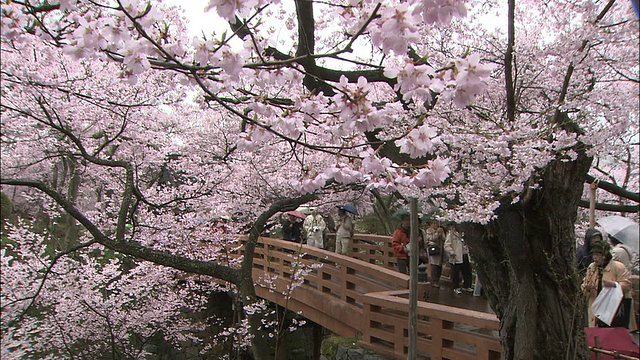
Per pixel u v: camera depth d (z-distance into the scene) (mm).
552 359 4328
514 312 4613
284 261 11297
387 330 7020
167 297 10766
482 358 5602
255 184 9547
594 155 4309
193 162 9766
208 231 10539
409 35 2109
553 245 4398
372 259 13055
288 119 2945
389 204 15742
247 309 5480
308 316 9562
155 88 8164
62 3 2557
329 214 13094
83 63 7566
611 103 4418
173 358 12164
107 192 13930
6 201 14375
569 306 4395
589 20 4105
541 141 3996
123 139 9750
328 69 4129
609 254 4516
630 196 5234
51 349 9359
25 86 5766
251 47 2699
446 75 2289
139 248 5559
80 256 10320
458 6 2039
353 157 2789
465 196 4434
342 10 2588
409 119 4617
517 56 5148
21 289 8461
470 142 4254
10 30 2627
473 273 11781
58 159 11672
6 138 9453
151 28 2590
